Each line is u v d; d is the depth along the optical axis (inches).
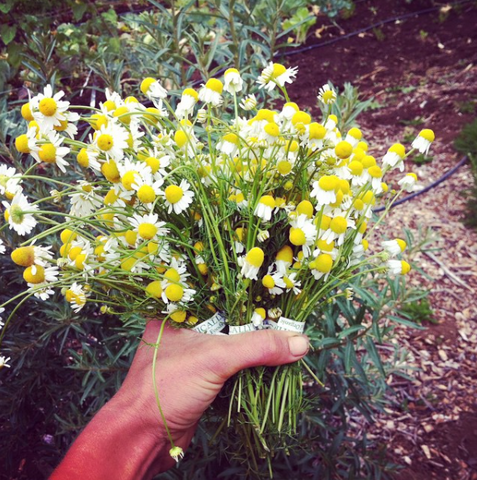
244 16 36.4
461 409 43.8
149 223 15.6
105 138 14.9
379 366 25.5
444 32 96.5
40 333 32.8
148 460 19.1
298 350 18.1
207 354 18.1
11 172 15.3
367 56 92.3
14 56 50.4
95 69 35.1
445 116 76.0
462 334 50.3
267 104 37.8
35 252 15.9
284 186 17.5
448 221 61.7
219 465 32.0
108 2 66.6
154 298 17.6
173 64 38.2
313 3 95.2
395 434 41.9
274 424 19.6
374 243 58.6
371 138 74.7
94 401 32.9
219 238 17.1
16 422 34.1
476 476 38.8
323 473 32.6
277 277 17.3
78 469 17.3
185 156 17.0
